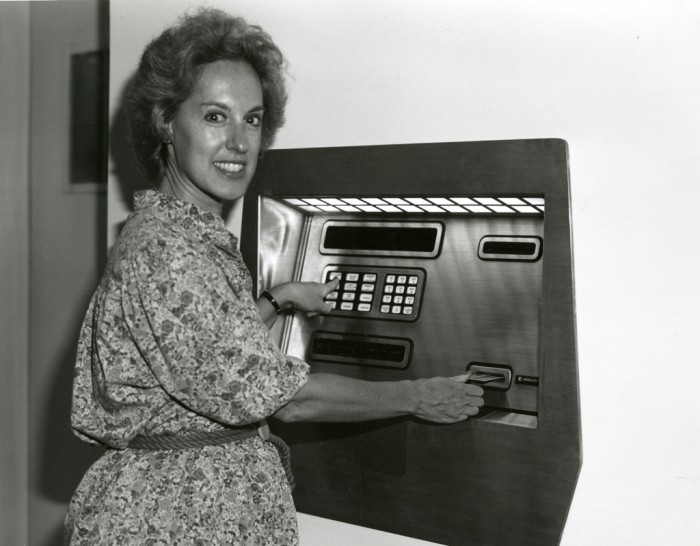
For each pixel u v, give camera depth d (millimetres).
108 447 1263
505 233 1511
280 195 1611
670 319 1265
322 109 1589
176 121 1288
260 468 1223
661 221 1264
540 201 1433
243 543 1168
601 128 1302
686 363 1255
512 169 1357
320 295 1633
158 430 1181
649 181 1270
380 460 1525
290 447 1631
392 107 1506
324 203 1672
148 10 1866
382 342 1605
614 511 1325
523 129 1370
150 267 1119
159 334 1102
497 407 1482
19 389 2883
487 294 1517
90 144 2705
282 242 1710
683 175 1243
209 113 1261
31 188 2854
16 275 2852
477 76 1409
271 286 1687
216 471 1172
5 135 2773
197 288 1118
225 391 1115
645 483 1297
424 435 1471
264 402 1128
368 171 1502
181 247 1137
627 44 1273
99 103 2680
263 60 1326
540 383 1349
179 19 1573
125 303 1131
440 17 1441
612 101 1290
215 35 1247
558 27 1328
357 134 1550
